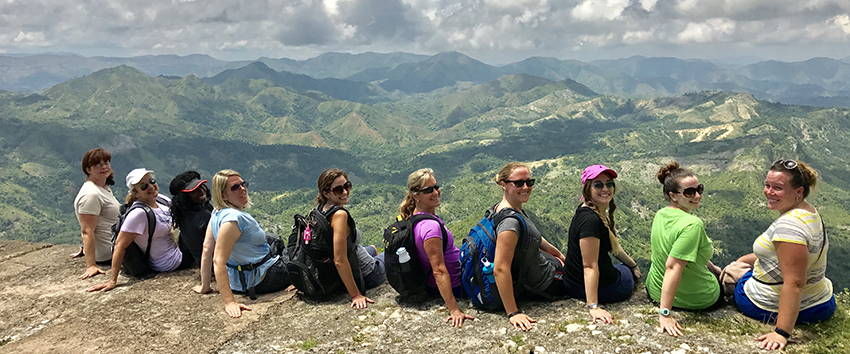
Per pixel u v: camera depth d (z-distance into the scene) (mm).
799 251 4113
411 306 5566
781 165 4336
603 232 5102
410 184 5359
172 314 5512
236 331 5059
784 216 4355
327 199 5676
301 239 5668
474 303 5293
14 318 5445
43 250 8281
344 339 4785
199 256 6570
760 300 4668
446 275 5062
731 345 4266
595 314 4926
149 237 6707
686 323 4742
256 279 6031
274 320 5336
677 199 4863
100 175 7113
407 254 5273
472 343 4547
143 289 6344
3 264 7492
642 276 5941
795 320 4211
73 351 4645
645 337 4461
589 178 5078
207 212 6508
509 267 4836
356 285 5828
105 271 7109
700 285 4891
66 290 6336
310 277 5570
